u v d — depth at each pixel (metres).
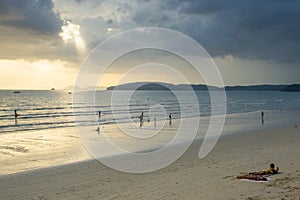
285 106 89.81
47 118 50.16
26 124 41.59
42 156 19.81
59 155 20.14
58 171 15.32
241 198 9.71
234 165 15.00
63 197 10.91
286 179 11.77
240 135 29.31
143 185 11.99
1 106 74.50
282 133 30.11
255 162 15.55
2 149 22.58
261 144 22.84
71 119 48.62
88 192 11.38
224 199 9.72
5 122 44.12
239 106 89.31
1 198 10.98
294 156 16.94
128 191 11.24
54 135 30.77
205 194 10.34
